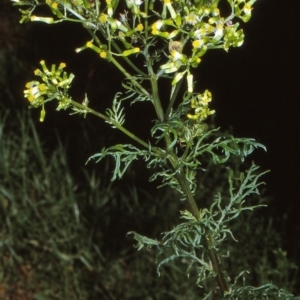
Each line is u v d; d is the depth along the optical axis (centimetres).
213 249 220
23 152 501
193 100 197
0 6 617
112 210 470
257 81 457
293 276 416
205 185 451
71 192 472
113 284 437
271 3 444
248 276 413
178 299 409
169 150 201
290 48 438
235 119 466
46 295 437
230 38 182
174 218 455
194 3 186
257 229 429
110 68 525
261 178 450
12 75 567
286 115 446
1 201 477
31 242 459
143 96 199
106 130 512
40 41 577
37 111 540
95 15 186
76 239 455
